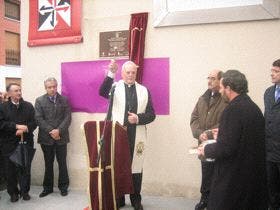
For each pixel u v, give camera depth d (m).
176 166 4.08
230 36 3.83
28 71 4.67
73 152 4.48
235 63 3.83
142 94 3.52
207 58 3.92
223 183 2.17
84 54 4.40
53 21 4.51
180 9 3.95
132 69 3.49
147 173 4.17
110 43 4.27
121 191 3.06
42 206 3.80
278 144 3.12
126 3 4.18
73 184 4.50
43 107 4.12
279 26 3.68
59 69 4.53
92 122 2.99
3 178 4.45
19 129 3.88
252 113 2.16
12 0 14.76
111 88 3.46
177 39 4.01
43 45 4.57
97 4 4.32
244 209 2.13
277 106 3.12
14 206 3.81
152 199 4.02
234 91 2.23
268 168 3.21
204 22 3.87
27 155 3.98
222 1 3.80
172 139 4.08
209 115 3.34
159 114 4.10
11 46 14.88
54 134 4.05
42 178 4.65
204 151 2.27
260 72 3.76
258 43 3.75
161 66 4.07
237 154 2.14
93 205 2.93
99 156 2.83
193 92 3.99
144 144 3.54
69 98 4.47
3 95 4.49
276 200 3.25
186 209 3.68
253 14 3.71
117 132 3.04
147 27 4.11
